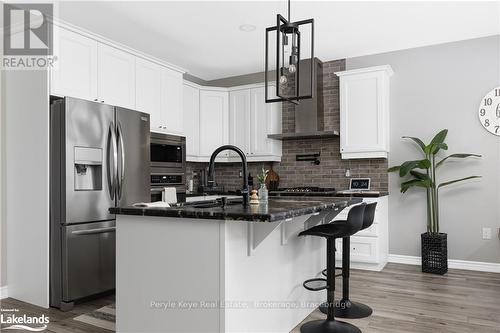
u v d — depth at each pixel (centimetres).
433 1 349
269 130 540
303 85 511
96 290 336
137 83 429
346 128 481
